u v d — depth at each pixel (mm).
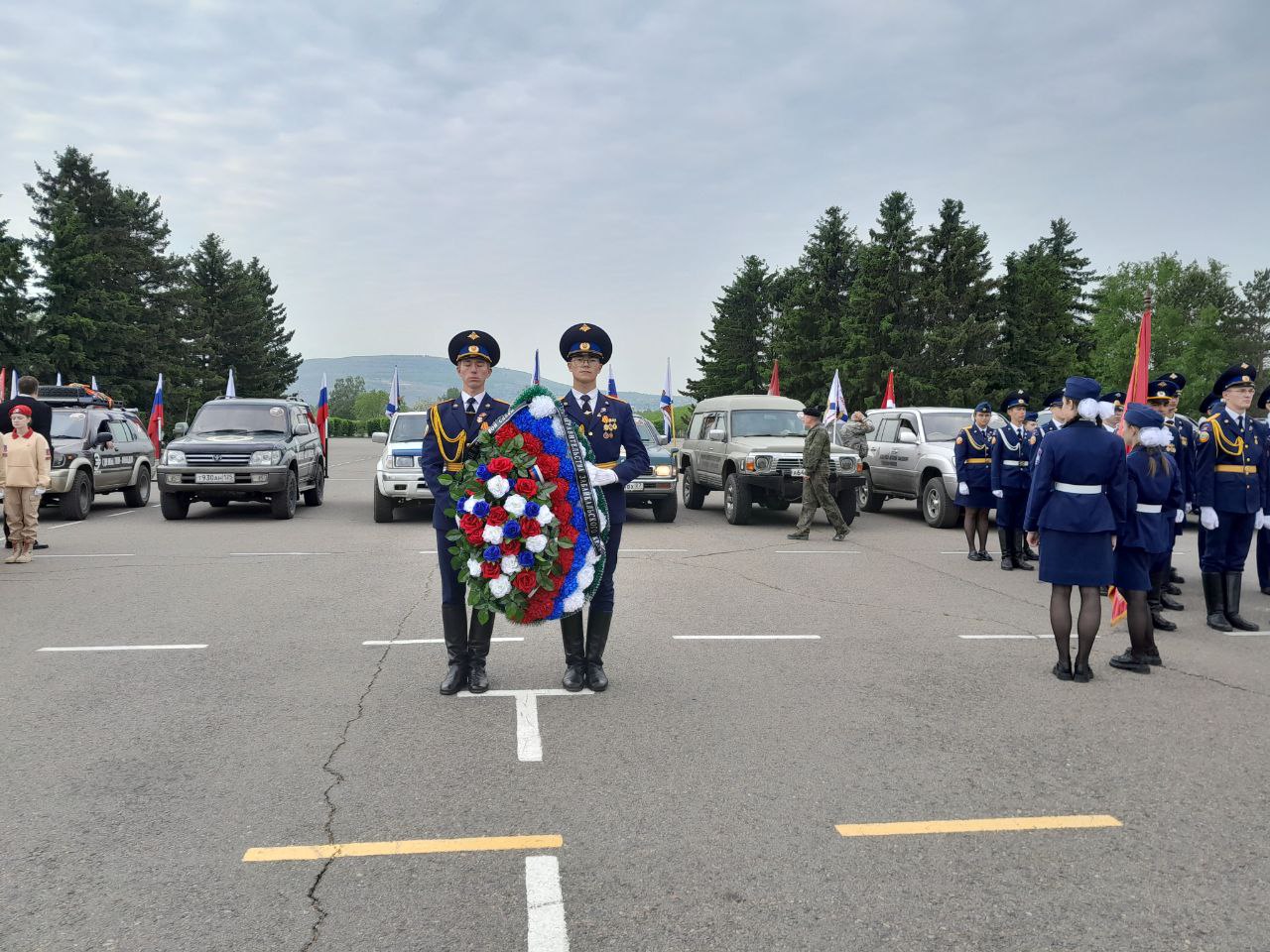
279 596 8727
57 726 4988
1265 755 4695
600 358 5863
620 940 2982
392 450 15188
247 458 15359
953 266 55031
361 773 4355
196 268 79562
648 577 10016
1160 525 6402
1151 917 3148
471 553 5379
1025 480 10875
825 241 63625
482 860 3512
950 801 4078
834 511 13516
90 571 10148
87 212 60844
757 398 17125
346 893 3260
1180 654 6898
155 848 3588
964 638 7297
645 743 4785
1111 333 79188
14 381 46812
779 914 3143
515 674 6078
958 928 3068
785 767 4469
